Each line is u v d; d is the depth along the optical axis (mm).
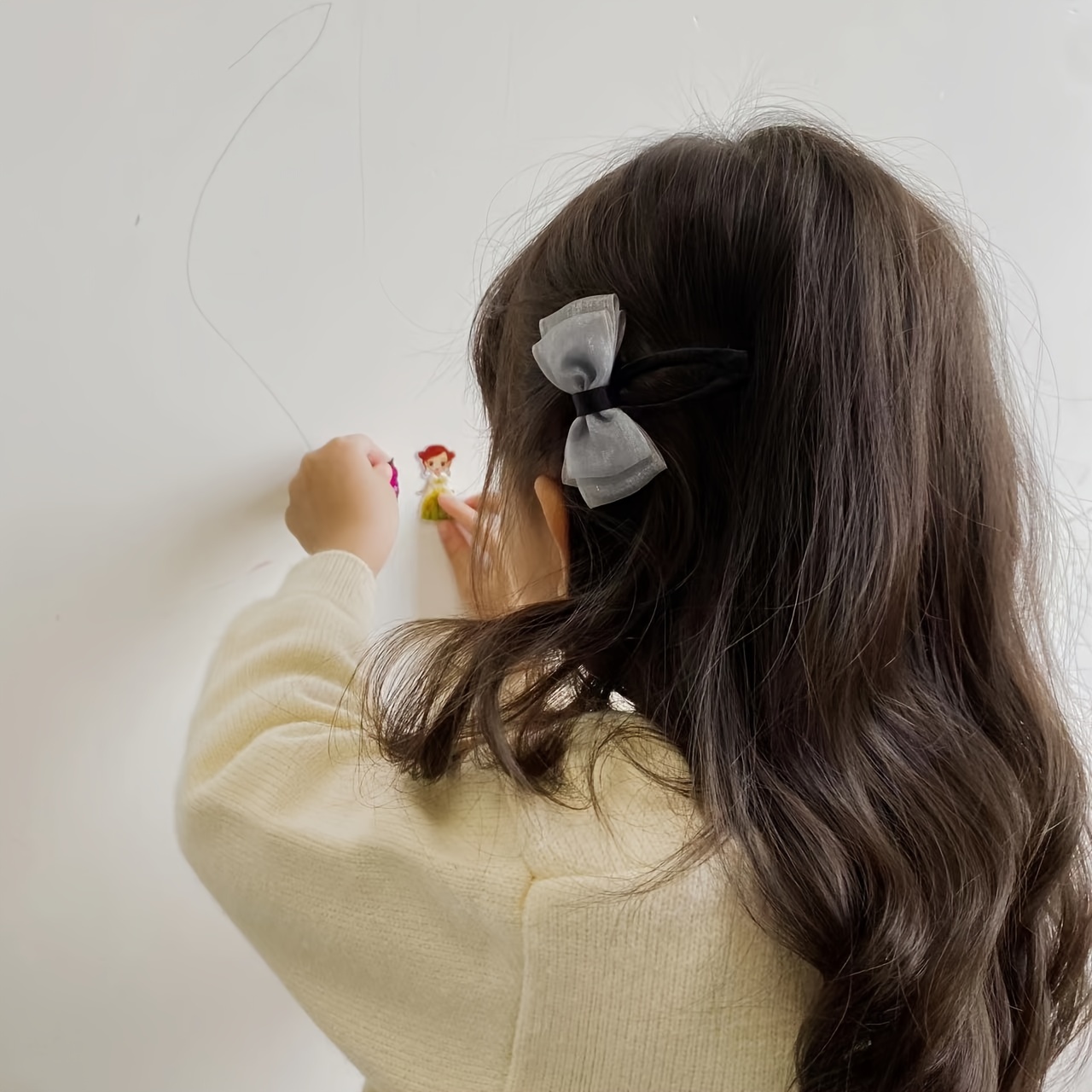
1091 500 818
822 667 374
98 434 525
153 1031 627
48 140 489
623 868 364
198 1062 646
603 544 427
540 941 358
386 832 402
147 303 524
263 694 474
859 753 380
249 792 439
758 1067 365
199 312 538
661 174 400
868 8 688
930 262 402
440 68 575
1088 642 753
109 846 581
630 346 396
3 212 486
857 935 365
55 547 527
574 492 432
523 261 468
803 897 359
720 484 391
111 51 494
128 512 541
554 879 365
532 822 383
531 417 443
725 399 382
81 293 508
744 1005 365
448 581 650
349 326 582
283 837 421
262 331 557
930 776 390
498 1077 371
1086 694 751
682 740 395
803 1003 373
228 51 519
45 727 546
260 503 576
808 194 378
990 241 750
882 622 380
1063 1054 657
